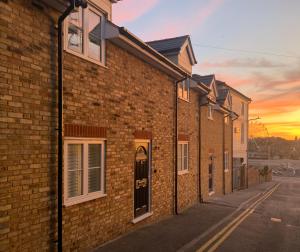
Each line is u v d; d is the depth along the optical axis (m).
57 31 6.58
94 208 7.82
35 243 6.04
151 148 11.08
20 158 5.73
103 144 8.26
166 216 12.48
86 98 7.51
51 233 6.41
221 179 22.75
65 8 6.55
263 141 116.44
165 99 12.23
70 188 7.21
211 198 19.66
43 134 6.23
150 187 11.08
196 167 16.70
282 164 83.88
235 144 31.84
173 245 8.70
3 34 5.42
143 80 10.39
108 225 8.42
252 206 18.50
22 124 5.78
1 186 5.38
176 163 13.17
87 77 7.56
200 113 17.16
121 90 9.04
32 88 5.99
